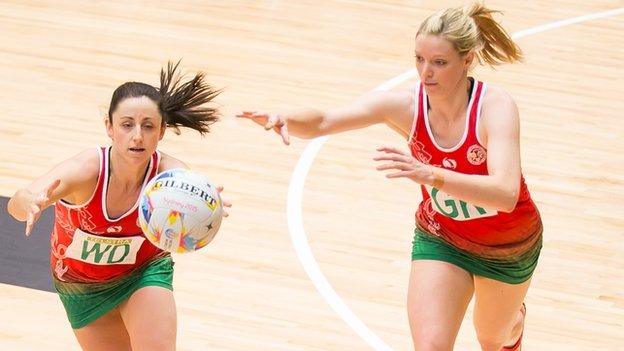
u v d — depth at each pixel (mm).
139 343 10656
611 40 30422
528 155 21984
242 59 26906
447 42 10609
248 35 28875
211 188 10422
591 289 16719
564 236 18547
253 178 20250
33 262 16109
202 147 21484
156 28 28828
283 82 25531
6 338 14211
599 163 21859
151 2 31188
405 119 11523
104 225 10602
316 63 27094
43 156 20297
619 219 19391
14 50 26203
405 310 15766
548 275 17078
